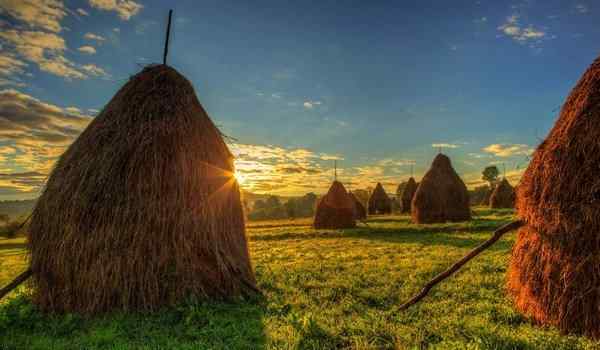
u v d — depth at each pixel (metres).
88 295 6.15
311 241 20.38
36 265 6.51
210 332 5.33
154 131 6.95
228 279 6.99
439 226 22.86
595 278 4.88
